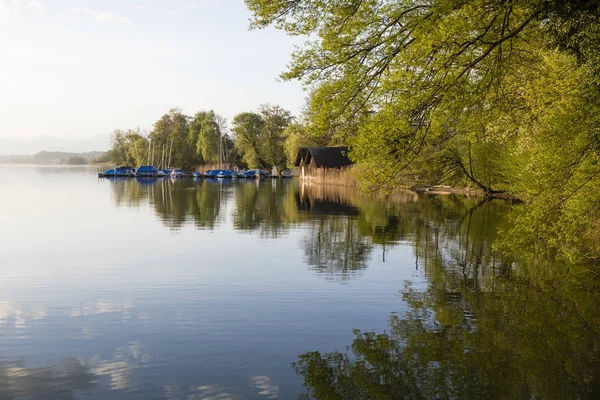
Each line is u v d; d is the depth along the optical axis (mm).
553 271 12875
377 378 6496
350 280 11930
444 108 9406
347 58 9664
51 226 21844
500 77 10477
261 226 22375
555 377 6551
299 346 7609
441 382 6395
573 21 9125
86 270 12977
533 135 13484
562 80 12430
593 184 11328
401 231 20516
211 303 9914
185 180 84625
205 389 6168
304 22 9344
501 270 13055
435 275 12469
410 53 9469
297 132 86125
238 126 101875
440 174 43406
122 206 32188
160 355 7238
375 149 9617
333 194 46250
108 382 6359
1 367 6816
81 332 8188
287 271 12922
